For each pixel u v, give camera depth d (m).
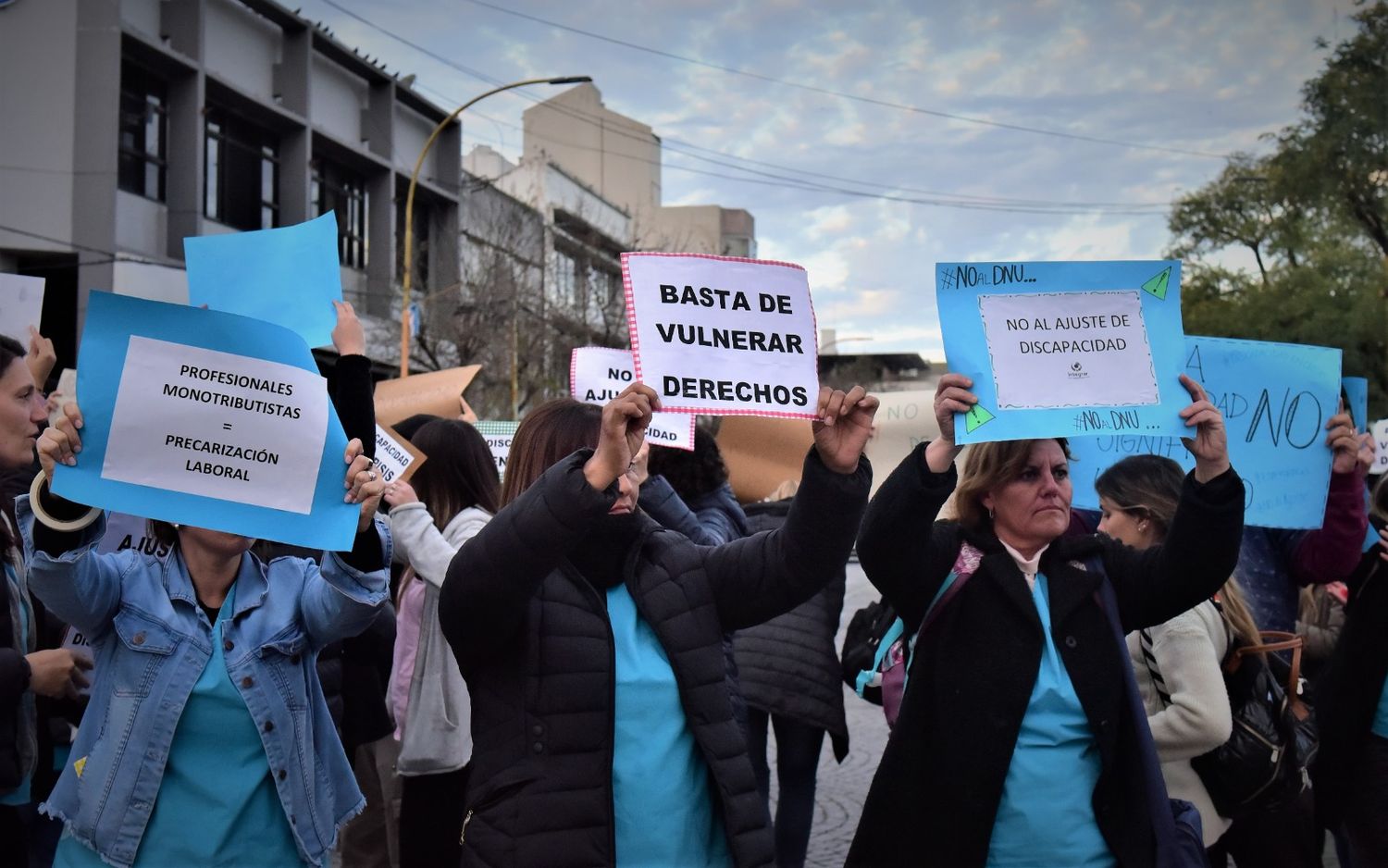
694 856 3.13
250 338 2.97
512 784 3.02
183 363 2.93
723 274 3.22
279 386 2.98
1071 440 5.10
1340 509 4.70
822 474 3.24
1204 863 3.49
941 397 3.43
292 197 32.34
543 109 63.31
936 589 3.58
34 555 2.90
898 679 4.45
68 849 3.07
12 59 26.02
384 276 36.50
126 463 2.89
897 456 7.12
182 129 28.47
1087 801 3.42
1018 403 3.45
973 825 3.40
